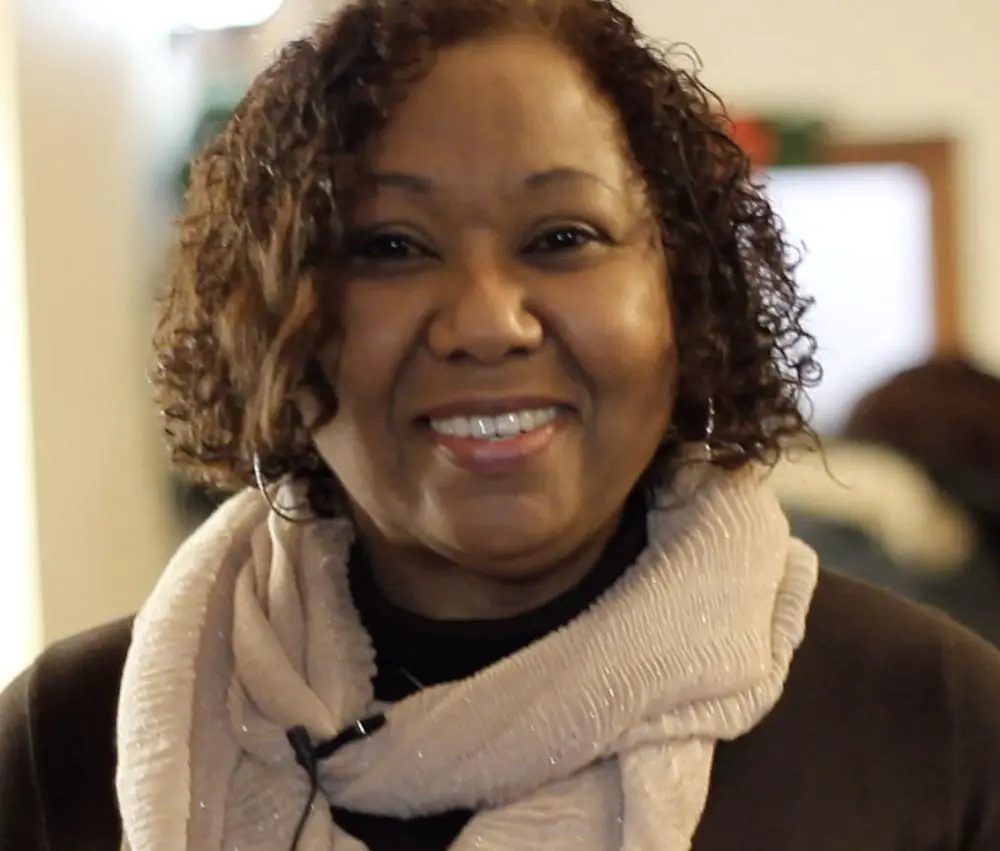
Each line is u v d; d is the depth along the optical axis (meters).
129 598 1.88
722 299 0.86
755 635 0.81
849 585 0.90
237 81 2.02
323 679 0.84
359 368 0.75
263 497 0.95
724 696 0.79
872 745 0.80
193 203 0.89
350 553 0.90
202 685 0.86
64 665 0.96
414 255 0.76
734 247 0.86
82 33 1.76
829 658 0.84
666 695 0.77
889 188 2.47
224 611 0.90
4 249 1.62
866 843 0.77
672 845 0.73
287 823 0.81
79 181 1.75
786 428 0.90
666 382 0.80
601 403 0.75
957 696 0.82
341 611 0.87
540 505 0.75
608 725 0.77
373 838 0.81
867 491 1.45
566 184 0.75
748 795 0.79
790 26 2.47
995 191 2.46
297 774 0.82
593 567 0.85
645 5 2.49
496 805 0.78
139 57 1.95
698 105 0.86
